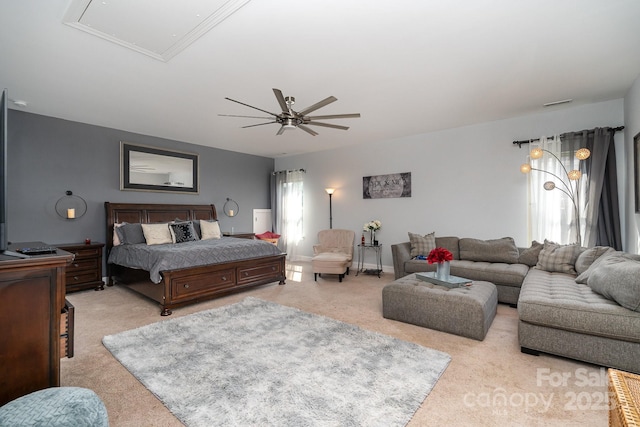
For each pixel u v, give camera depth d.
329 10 2.04
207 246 4.16
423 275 3.50
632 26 2.25
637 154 3.10
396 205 5.70
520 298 2.56
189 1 1.94
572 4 2.01
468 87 3.36
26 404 1.15
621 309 2.11
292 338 2.71
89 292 4.34
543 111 4.18
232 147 6.43
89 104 3.83
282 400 1.80
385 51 2.59
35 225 4.23
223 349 2.49
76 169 4.59
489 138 4.68
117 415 1.69
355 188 6.29
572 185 3.92
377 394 1.86
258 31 2.28
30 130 4.19
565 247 3.60
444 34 2.35
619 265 2.28
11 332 1.39
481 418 1.67
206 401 1.80
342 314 3.39
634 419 0.99
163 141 5.59
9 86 3.28
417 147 5.43
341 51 2.58
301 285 4.81
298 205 7.17
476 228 4.82
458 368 2.21
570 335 2.26
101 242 4.81
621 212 3.68
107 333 2.85
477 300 2.73
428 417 1.67
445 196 5.12
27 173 4.17
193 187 6.01
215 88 3.34
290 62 2.77
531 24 2.23
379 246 5.77
